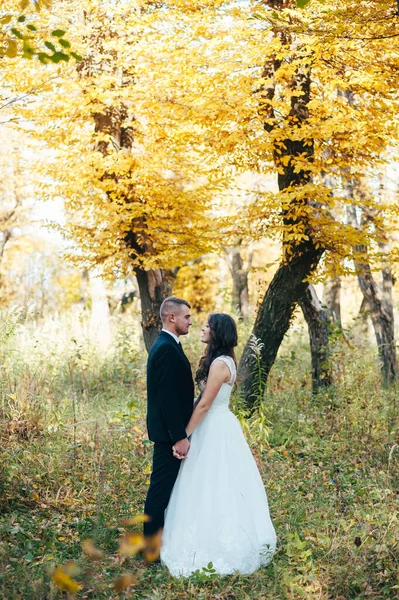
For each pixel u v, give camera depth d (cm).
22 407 702
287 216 862
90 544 361
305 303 1067
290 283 918
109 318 1592
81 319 1430
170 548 450
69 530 491
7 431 665
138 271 1062
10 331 909
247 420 780
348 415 813
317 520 492
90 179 960
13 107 848
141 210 947
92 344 1280
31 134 981
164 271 1186
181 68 862
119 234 994
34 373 816
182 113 851
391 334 1256
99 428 688
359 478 630
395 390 953
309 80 877
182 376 471
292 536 433
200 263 2902
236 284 2267
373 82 778
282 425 828
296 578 399
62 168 965
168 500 470
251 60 801
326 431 800
